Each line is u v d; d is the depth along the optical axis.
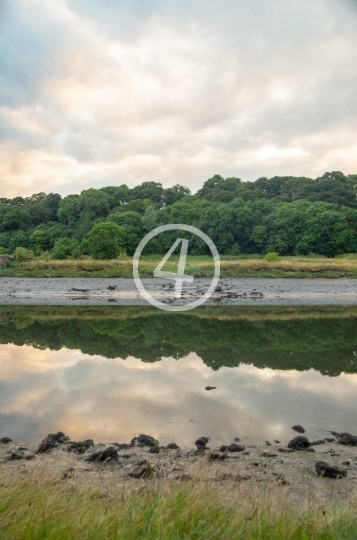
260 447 8.00
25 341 18.34
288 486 6.39
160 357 15.29
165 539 3.82
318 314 26.55
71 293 35.00
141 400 10.52
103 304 30.66
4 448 7.86
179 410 9.88
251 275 40.31
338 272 40.50
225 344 17.72
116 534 3.91
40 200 108.31
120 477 6.64
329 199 89.62
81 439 8.35
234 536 3.92
